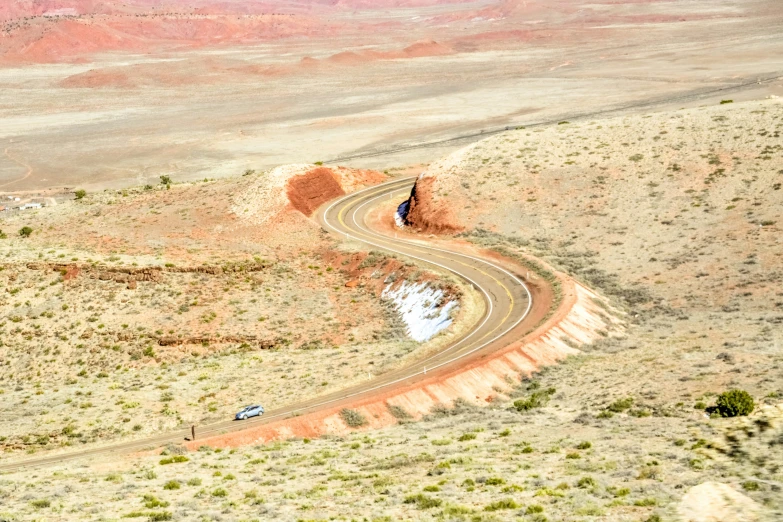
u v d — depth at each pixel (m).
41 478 48.00
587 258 96.56
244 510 38.28
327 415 58.03
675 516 32.69
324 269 99.94
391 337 82.12
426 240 105.75
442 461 44.38
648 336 73.25
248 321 87.75
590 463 41.50
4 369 81.88
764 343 65.12
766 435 43.19
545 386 63.19
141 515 37.91
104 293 91.62
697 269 89.44
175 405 65.94
